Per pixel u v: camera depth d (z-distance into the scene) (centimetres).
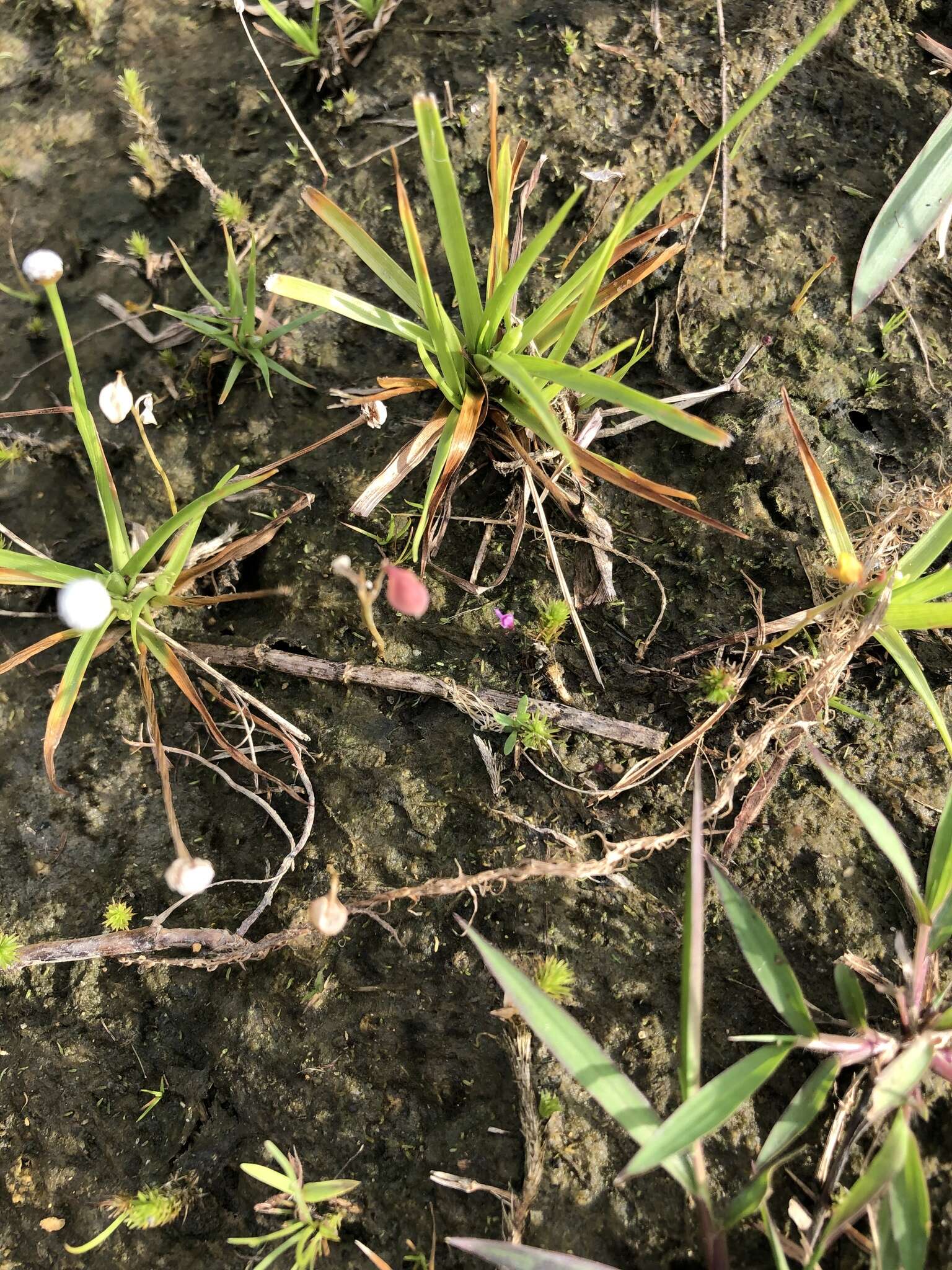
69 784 21
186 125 26
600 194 22
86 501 24
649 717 19
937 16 23
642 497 19
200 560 21
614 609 20
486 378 19
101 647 21
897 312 21
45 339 25
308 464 22
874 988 17
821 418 20
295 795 20
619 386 17
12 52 28
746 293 21
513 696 19
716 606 19
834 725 19
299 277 23
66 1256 19
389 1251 17
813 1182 16
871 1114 15
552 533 20
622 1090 15
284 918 19
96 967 20
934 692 19
